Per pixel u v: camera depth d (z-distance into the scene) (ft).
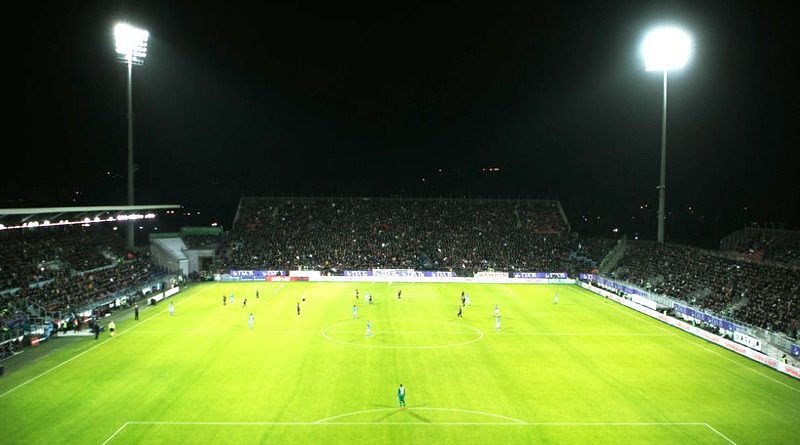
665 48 284.82
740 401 126.93
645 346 176.04
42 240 266.77
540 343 179.01
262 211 406.62
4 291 207.62
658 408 122.31
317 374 144.25
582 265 342.64
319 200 422.00
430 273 328.90
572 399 127.54
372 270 329.93
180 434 106.93
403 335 188.55
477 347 173.37
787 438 107.34
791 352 159.33
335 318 216.33
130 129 285.84
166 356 160.66
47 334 180.86
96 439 104.42
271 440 104.47
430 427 111.04
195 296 269.85
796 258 241.35
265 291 286.25
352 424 112.16
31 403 123.03
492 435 107.45
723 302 215.31
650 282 267.18
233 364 152.97
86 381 138.21
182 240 357.20
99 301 224.33
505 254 358.43
